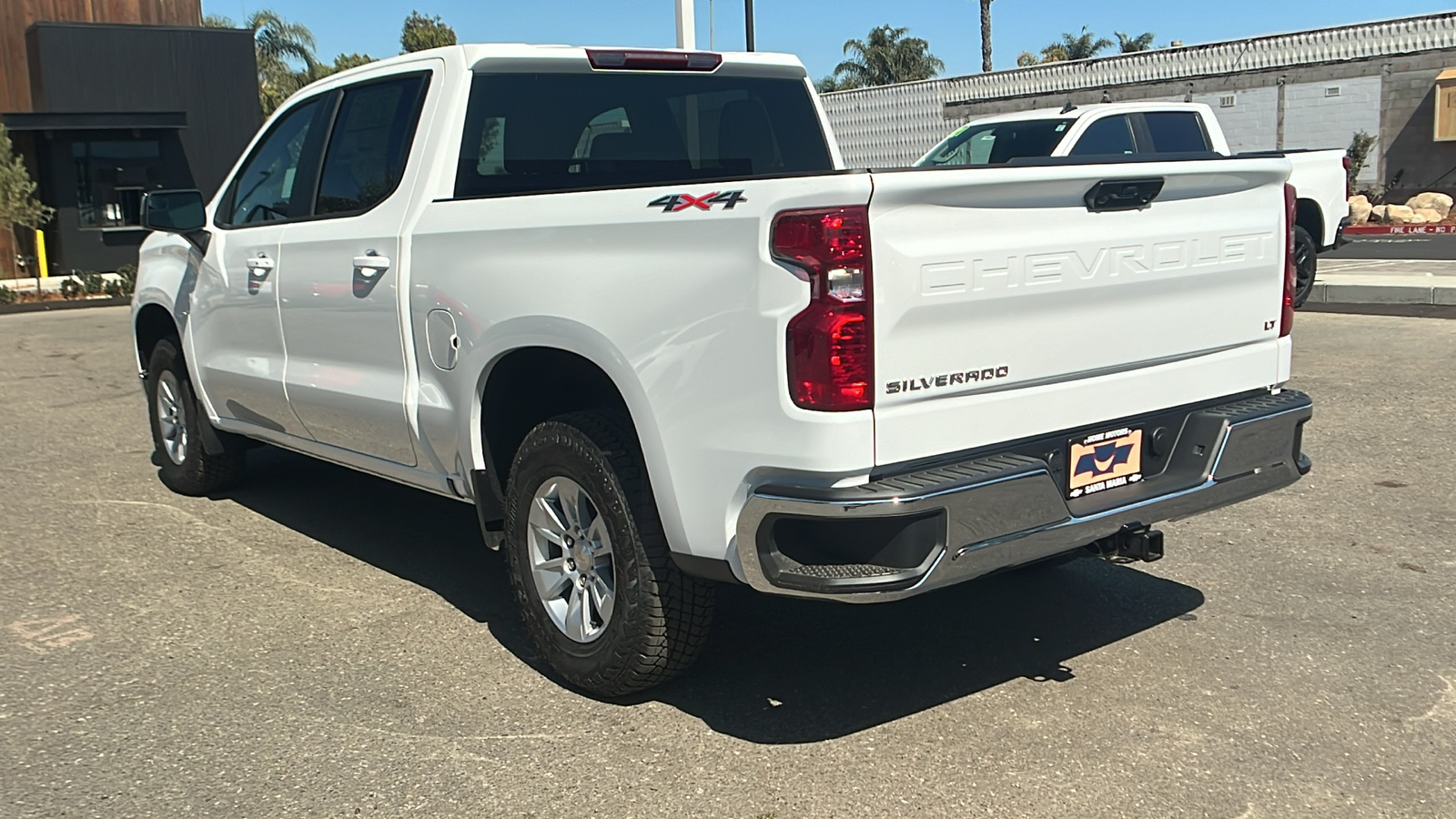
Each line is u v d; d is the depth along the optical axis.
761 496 3.08
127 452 7.60
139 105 22.31
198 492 6.42
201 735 3.59
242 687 3.94
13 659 4.21
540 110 4.54
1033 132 10.29
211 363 5.75
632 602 3.54
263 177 5.43
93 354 12.59
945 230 3.10
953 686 3.81
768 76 5.23
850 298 2.95
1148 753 3.35
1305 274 11.95
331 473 6.93
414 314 4.23
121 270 20.86
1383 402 7.62
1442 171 27.08
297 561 5.30
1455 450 6.48
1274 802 3.08
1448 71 26.39
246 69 23.41
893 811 3.07
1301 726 3.48
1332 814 3.01
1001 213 3.20
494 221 3.87
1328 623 4.25
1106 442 3.56
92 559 5.36
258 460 7.27
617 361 3.43
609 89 4.71
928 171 3.01
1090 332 3.46
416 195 4.30
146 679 4.02
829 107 34.59
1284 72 28.70
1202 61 29.73
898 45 44.50
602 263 3.47
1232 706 3.62
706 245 3.18
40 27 21.17
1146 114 10.37
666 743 3.48
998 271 3.19
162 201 5.63
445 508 6.17
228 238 5.51
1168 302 3.68
